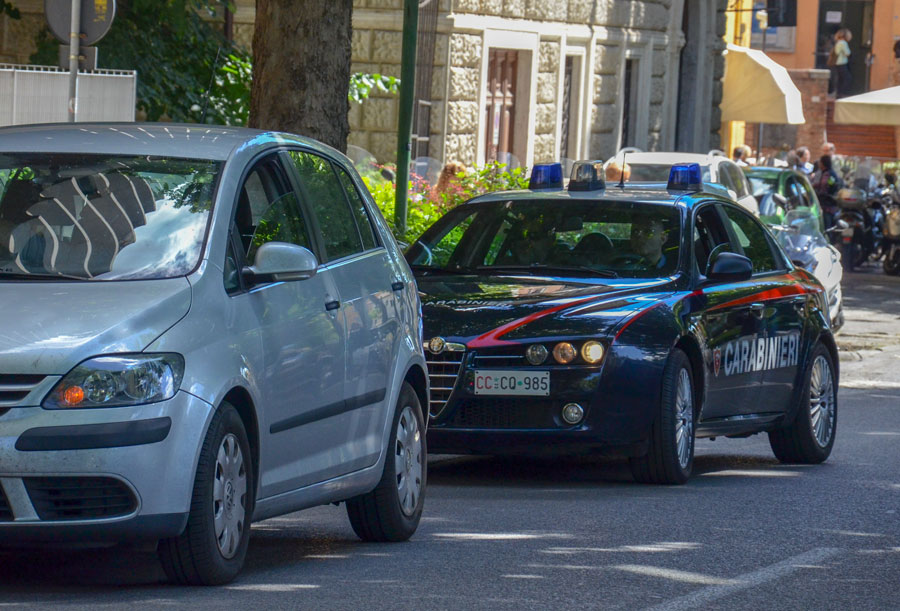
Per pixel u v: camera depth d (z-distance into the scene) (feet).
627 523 66.23
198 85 151.33
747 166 208.44
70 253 51.37
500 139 207.82
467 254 84.64
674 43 253.03
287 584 51.88
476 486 77.46
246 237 53.83
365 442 59.06
